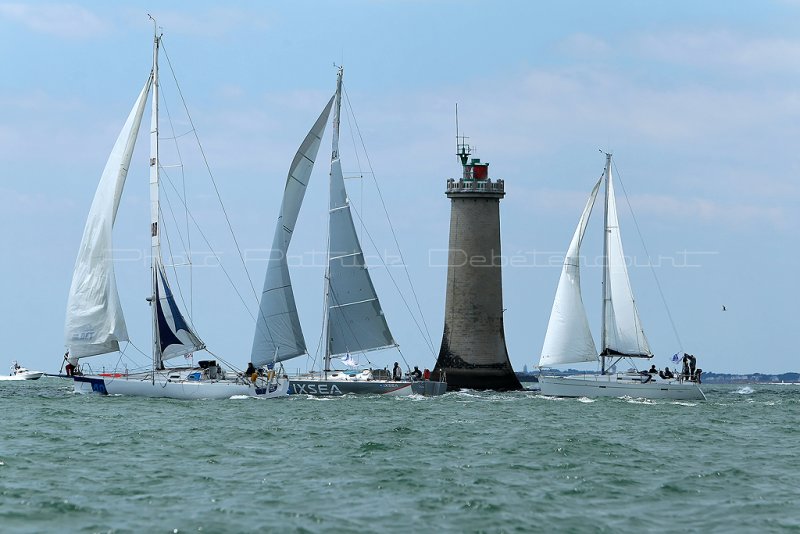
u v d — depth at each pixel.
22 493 122.88
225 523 110.38
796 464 151.50
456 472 140.00
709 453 162.38
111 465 142.75
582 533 109.00
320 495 123.94
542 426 196.62
